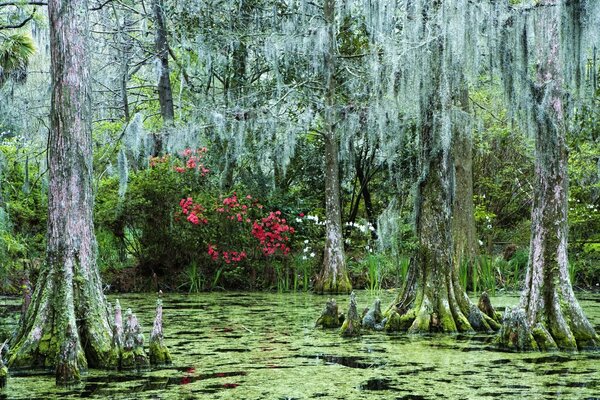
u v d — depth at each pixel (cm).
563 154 775
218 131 1412
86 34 723
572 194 1623
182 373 642
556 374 633
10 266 1266
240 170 1590
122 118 2023
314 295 1406
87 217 706
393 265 1500
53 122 707
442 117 874
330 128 1484
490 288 1348
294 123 1429
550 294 770
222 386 588
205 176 1502
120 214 1418
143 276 1494
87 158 712
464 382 600
